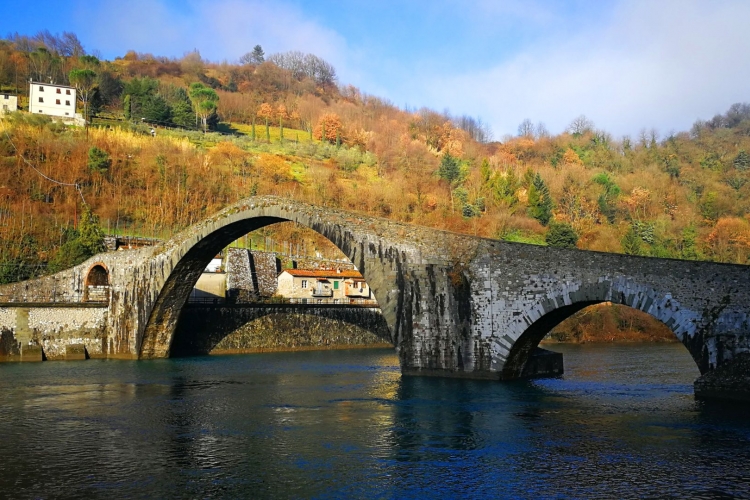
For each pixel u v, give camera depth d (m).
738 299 33.28
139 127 144.75
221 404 37.50
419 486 22.64
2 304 58.44
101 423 32.31
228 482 23.06
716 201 132.88
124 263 63.84
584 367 57.69
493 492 22.06
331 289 95.94
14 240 81.25
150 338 63.19
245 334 72.12
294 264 100.06
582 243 114.62
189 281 61.81
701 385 34.16
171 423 32.28
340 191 130.50
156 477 23.64
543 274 39.81
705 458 25.59
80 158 106.44
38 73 164.38
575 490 22.19
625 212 131.75
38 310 60.50
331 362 61.97
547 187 129.62
